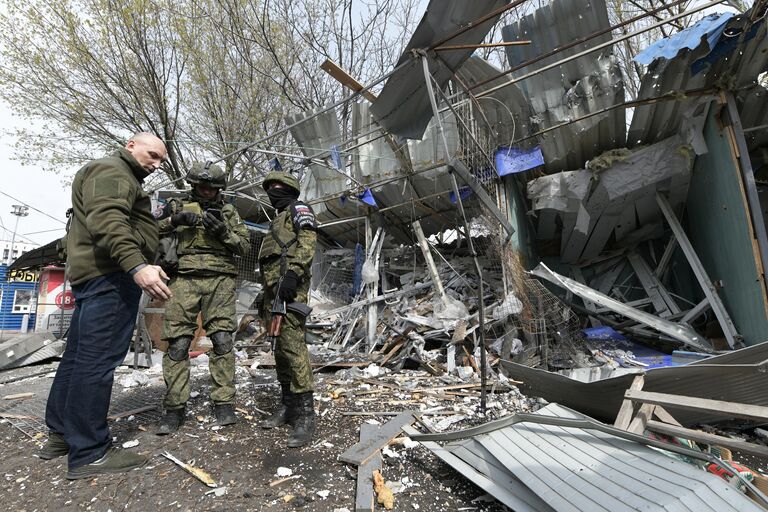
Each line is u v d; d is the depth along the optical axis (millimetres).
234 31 11180
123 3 9805
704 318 5887
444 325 5270
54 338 5891
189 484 1931
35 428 2701
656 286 6352
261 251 2732
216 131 11734
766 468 2301
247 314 7082
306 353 2551
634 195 5559
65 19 9820
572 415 2127
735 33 3713
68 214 2352
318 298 7867
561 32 4609
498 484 1846
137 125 11453
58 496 1822
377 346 5785
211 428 2609
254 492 1870
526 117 5184
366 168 6301
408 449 2375
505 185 5609
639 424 2098
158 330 5293
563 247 6871
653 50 3994
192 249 2709
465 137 5180
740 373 2115
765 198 5566
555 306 5523
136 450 2273
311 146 6629
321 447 2375
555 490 1597
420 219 7270
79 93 10734
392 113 3557
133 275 1924
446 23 2764
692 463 1815
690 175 5348
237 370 4691
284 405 2715
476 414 3082
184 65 11203
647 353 5281
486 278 6359
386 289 7004
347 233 8273
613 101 4754
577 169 5789
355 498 1840
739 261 4492
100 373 2027
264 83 11766
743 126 5004
